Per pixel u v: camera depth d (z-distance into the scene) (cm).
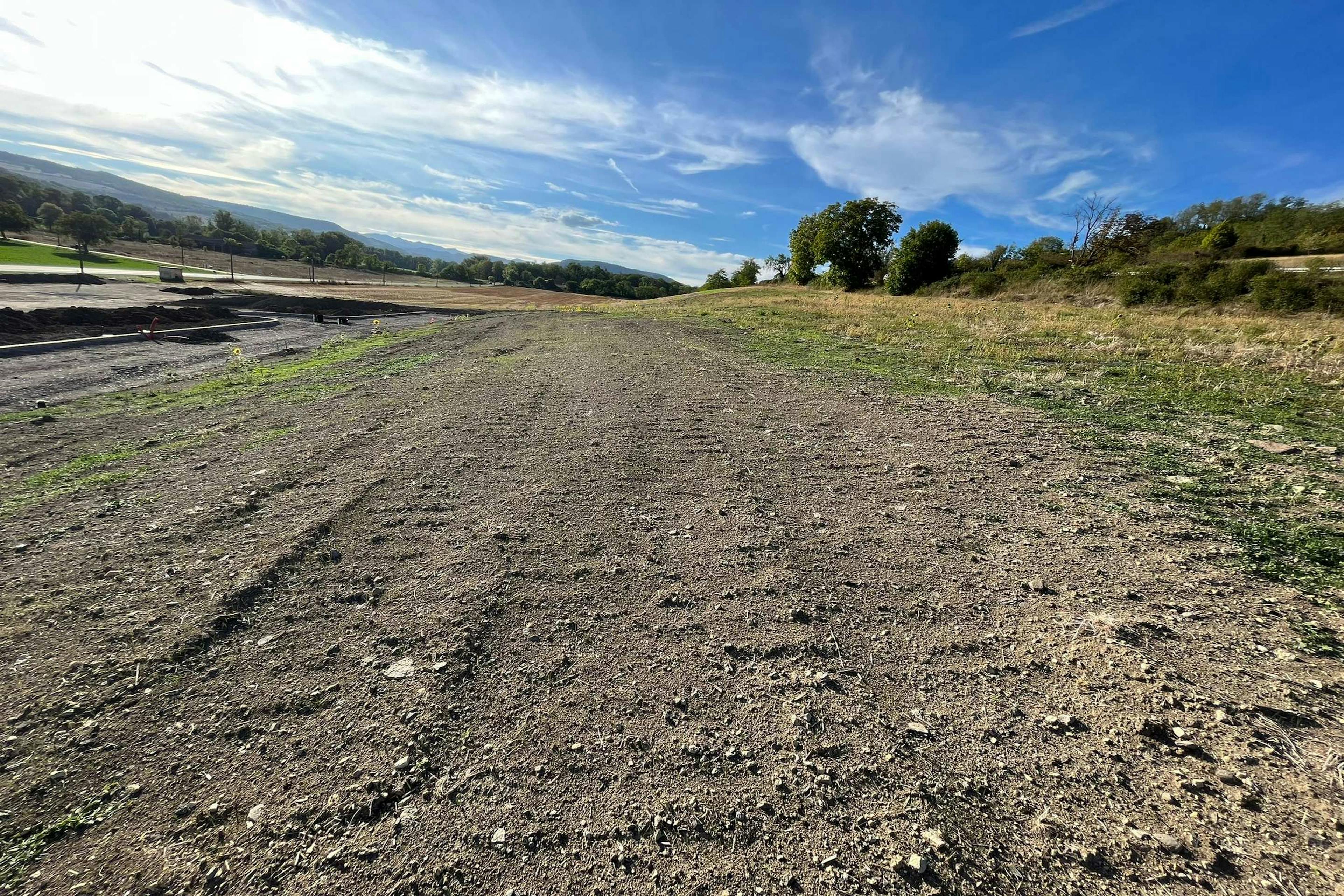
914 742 188
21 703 208
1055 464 423
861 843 156
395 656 230
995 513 350
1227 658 216
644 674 221
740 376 775
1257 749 176
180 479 440
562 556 307
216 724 198
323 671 223
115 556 315
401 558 307
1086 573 279
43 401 743
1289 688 199
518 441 504
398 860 153
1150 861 147
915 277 3027
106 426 618
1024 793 168
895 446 481
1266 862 144
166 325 1538
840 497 382
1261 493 353
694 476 420
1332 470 379
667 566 297
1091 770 174
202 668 226
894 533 329
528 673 221
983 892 142
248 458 484
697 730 195
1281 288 1336
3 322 1192
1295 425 485
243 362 1132
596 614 258
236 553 313
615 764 182
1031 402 604
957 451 461
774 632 244
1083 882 143
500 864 152
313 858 154
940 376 755
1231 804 160
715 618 254
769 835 159
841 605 262
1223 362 773
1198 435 472
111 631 249
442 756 185
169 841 159
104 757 186
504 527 341
